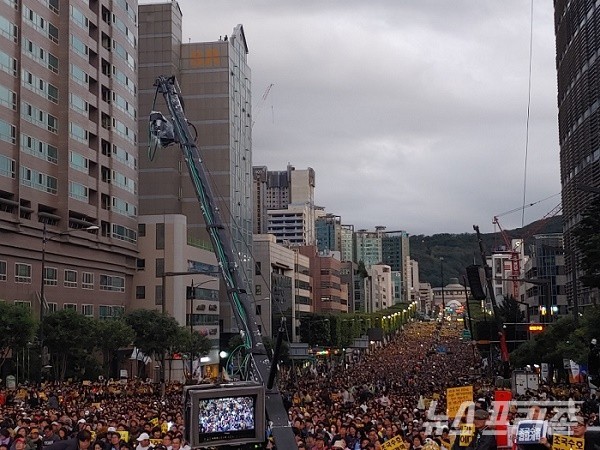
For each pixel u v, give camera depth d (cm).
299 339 14000
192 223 13188
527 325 6912
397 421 2455
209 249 12606
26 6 7962
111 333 7369
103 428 2194
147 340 8188
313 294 19712
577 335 4988
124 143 10331
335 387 5372
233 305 2162
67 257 8700
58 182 8562
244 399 1421
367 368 10419
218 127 13325
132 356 8688
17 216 7581
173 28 13300
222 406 1415
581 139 7831
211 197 2358
